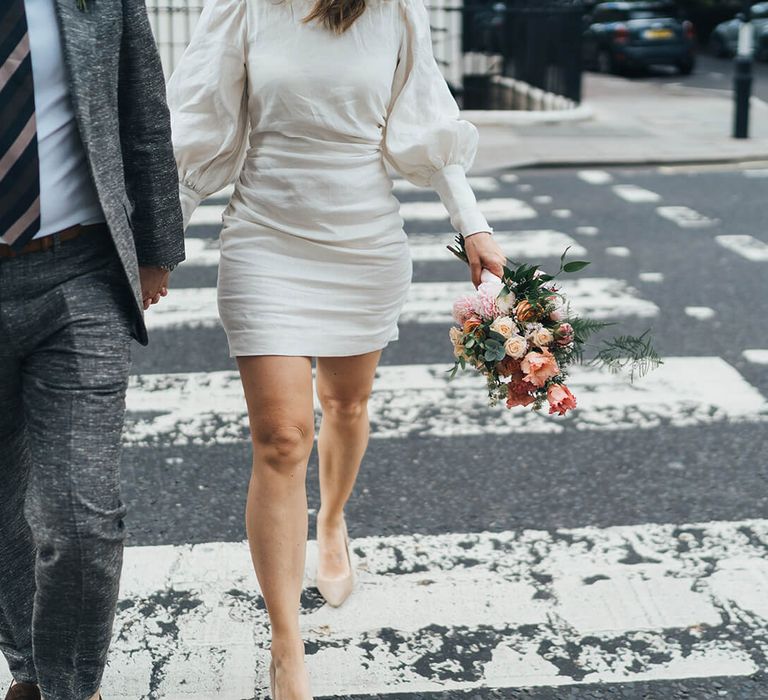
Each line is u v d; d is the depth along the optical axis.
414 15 2.97
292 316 2.80
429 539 3.88
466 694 2.95
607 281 7.29
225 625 3.29
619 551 3.79
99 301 2.33
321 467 3.35
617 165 11.81
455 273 7.47
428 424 4.95
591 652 3.15
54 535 2.26
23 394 2.35
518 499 4.21
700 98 18.05
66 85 2.20
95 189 2.22
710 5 31.38
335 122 2.82
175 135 2.84
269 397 2.76
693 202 9.81
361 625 3.29
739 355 5.86
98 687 2.47
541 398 2.83
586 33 23.48
